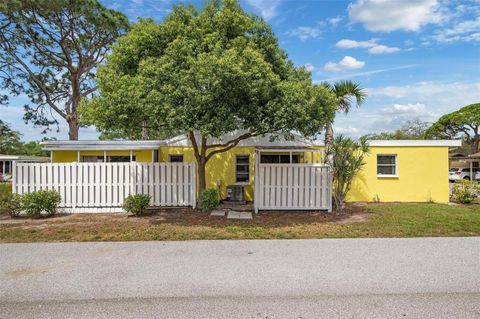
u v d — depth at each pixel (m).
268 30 10.30
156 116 8.32
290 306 3.89
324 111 9.67
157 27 9.70
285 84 8.64
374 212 11.30
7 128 31.72
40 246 6.56
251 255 5.95
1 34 20.06
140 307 3.87
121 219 9.70
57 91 23.98
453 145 14.55
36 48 21.23
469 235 7.53
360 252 6.12
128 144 14.67
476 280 4.70
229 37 9.91
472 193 14.30
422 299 4.08
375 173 14.74
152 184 11.40
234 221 9.46
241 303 3.97
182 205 11.54
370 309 3.80
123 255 5.95
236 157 15.10
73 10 20.02
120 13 21.72
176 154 15.23
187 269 5.19
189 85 7.89
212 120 8.07
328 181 11.40
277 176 11.33
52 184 11.00
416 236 7.46
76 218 9.88
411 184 14.74
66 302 4.00
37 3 18.75
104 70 9.95
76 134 23.39
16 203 10.02
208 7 10.14
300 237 7.39
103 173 11.17
